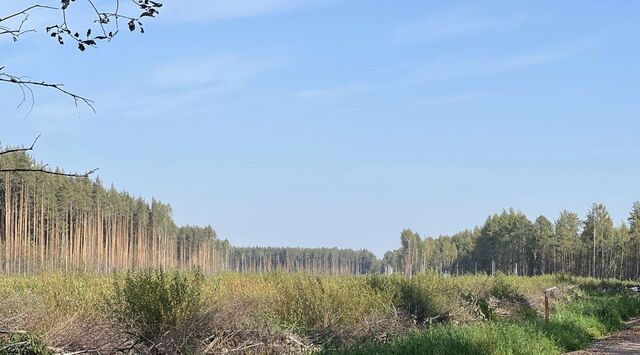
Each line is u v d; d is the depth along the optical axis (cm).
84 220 8038
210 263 12938
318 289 1964
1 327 1109
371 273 2575
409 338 1563
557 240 11238
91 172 476
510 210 12388
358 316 1872
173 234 12056
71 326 1220
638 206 10438
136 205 10619
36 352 1105
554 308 3020
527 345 1543
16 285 1728
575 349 1780
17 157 2464
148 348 1294
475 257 12962
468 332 1578
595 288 5444
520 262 11938
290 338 1560
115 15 453
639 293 4906
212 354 1355
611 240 10681
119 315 1359
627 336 2091
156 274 1442
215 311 1427
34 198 7112
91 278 1898
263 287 1978
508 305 2892
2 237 6712
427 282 2375
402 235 13425
